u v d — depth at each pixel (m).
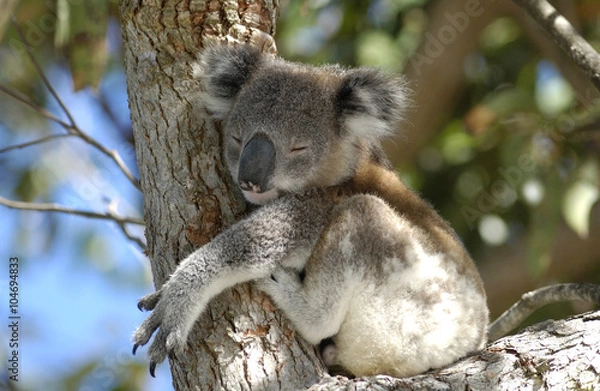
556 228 17.34
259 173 11.65
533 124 18.39
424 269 11.46
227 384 9.84
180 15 11.24
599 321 10.38
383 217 11.50
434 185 20.59
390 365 11.38
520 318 13.04
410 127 19.25
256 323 10.31
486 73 21.39
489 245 19.84
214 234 10.73
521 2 14.30
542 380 9.80
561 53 19.14
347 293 11.16
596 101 17.77
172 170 10.75
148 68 11.07
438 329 11.35
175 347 10.06
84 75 15.84
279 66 12.55
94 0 15.62
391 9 20.44
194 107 11.00
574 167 17.73
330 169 12.55
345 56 20.81
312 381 10.05
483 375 9.81
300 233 11.31
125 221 14.07
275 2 12.47
